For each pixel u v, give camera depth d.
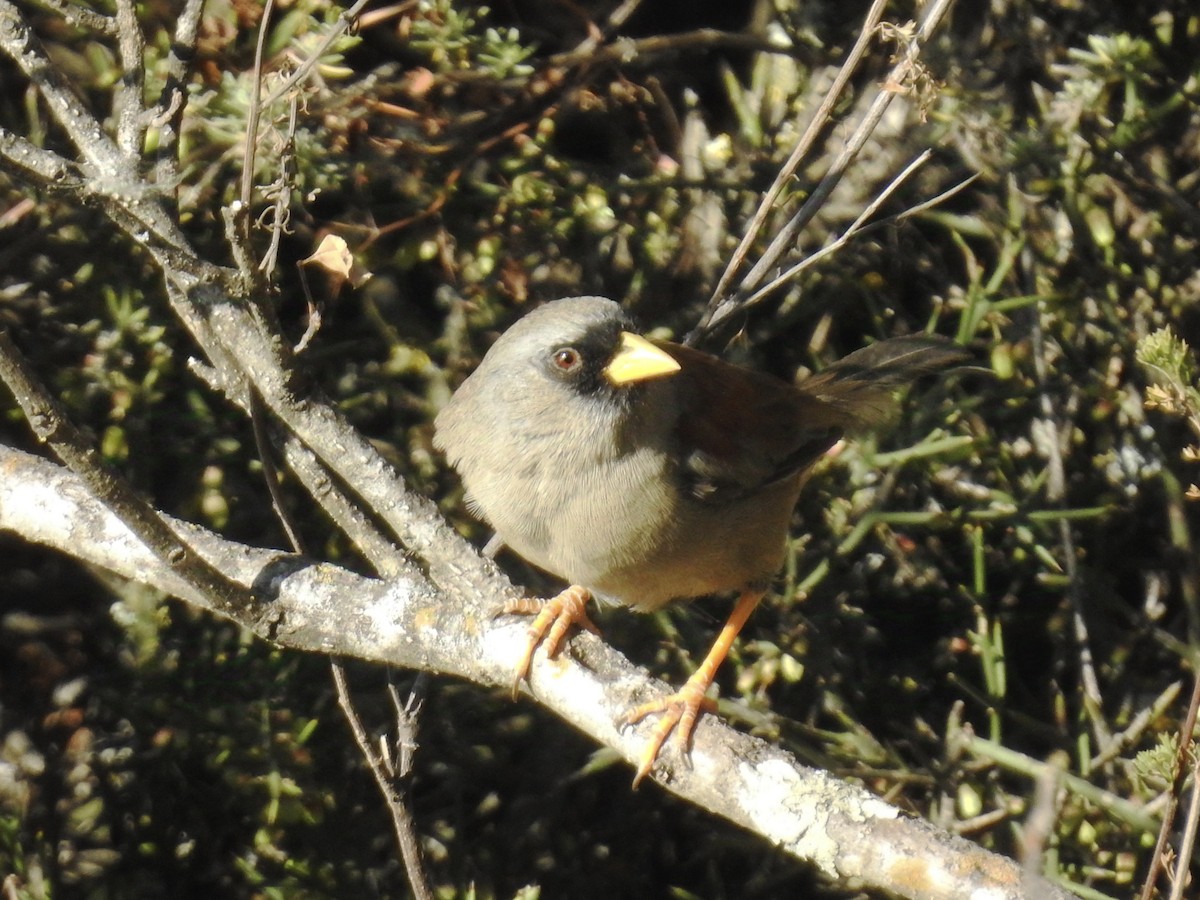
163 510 10.38
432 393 10.45
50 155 6.33
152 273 10.21
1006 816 10.16
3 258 10.13
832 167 8.84
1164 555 11.26
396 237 10.73
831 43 11.50
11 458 7.59
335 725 10.49
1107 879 9.84
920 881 5.80
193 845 10.56
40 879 10.04
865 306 11.56
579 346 7.79
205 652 10.30
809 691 11.03
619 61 10.87
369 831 10.49
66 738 11.00
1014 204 10.78
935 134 10.62
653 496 7.91
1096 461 11.27
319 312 7.00
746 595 8.66
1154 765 6.31
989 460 11.16
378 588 7.09
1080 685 10.70
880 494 10.58
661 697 6.69
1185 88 10.97
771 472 8.41
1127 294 11.32
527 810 10.94
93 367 10.13
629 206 11.16
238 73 9.74
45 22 10.00
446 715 10.62
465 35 10.27
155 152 8.84
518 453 7.94
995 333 11.08
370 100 9.88
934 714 11.16
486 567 7.15
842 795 6.05
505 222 10.66
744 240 8.89
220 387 7.23
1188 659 10.35
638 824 11.14
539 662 6.90
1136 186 11.32
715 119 12.09
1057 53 11.59
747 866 11.30
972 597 10.53
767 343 11.63
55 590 11.22
